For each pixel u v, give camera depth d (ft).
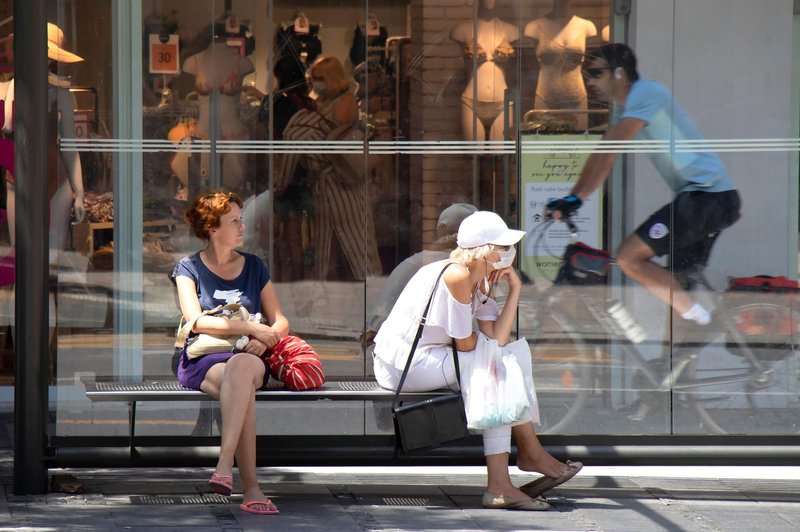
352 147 87.10
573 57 86.63
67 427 84.43
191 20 85.71
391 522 69.77
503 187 87.20
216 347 73.51
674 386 87.61
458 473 84.38
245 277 76.79
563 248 87.30
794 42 85.81
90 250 84.99
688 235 87.04
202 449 74.79
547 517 71.51
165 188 85.92
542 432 87.66
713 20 86.02
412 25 86.58
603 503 75.46
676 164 86.74
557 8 86.38
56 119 84.17
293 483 80.53
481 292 75.46
